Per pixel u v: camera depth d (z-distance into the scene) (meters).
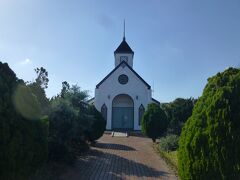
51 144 15.21
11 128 8.46
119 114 42.00
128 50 45.50
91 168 16.83
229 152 7.75
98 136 24.69
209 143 7.96
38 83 16.42
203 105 8.58
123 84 41.78
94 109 24.73
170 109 33.44
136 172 16.42
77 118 17.95
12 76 9.45
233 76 8.55
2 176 8.21
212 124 8.05
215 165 7.83
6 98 8.62
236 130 7.82
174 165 17.81
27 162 8.76
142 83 41.75
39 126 9.51
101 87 41.75
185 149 8.37
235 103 8.06
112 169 16.91
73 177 14.52
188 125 8.68
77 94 21.86
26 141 8.79
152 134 28.19
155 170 17.08
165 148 22.53
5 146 8.20
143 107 41.31
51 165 14.98
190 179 8.15
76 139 20.20
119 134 35.78
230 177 7.70
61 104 16.66
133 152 23.11
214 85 8.72
